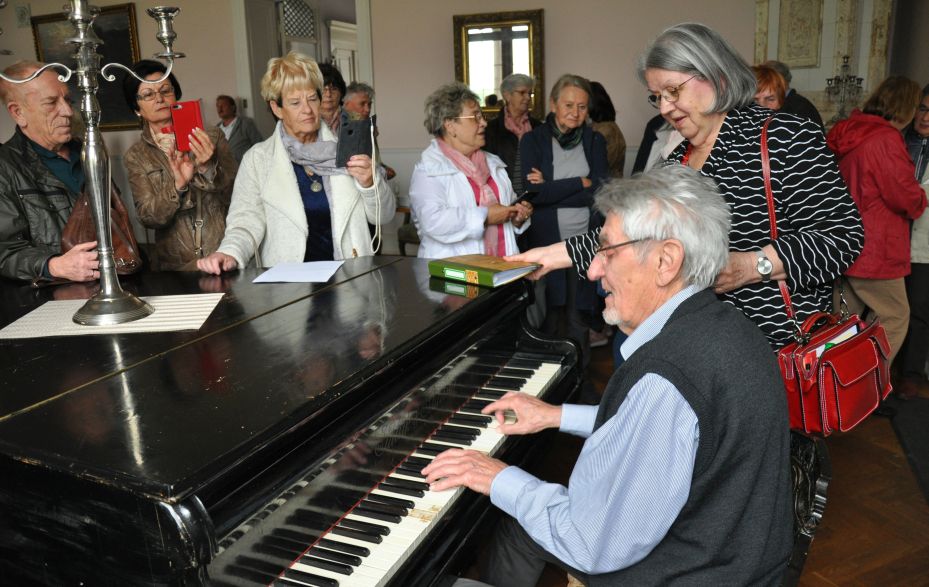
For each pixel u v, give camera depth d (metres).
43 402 1.21
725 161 1.75
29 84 2.22
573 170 3.67
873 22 5.14
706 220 1.24
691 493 1.14
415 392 1.49
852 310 3.42
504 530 1.71
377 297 1.86
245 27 7.33
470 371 1.76
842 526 2.51
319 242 2.66
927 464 2.90
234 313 1.76
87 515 0.98
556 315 3.66
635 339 1.31
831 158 1.69
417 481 1.38
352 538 1.22
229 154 2.90
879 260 3.17
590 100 3.70
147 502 0.91
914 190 3.06
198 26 7.52
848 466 2.93
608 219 1.32
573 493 1.22
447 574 1.29
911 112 3.26
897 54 5.50
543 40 6.15
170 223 2.63
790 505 1.24
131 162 2.57
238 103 7.55
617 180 1.33
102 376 1.33
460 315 1.69
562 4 6.05
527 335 2.09
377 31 6.70
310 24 8.55
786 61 5.48
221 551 0.98
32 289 2.10
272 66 2.48
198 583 0.93
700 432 1.12
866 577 2.23
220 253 2.33
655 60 1.73
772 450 1.15
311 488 1.17
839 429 1.67
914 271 3.49
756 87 1.72
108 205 1.70
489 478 1.35
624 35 5.93
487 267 1.95
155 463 0.97
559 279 3.57
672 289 1.28
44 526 1.03
